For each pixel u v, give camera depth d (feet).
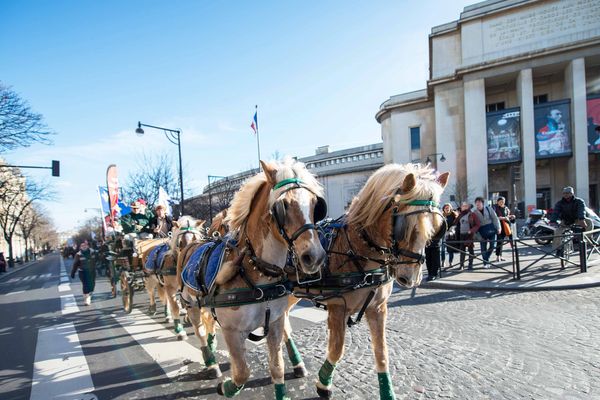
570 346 14.39
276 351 10.45
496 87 110.11
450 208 34.42
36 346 19.35
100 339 19.95
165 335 20.06
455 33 111.04
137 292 35.50
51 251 356.18
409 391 11.54
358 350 15.46
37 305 32.86
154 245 23.61
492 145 100.73
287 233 8.16
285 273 10.22
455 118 109.09
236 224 10.05
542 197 102.27
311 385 12.66
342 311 11.27
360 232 11.18
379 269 11.16
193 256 12.89
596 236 35.01
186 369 14.85
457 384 11.80
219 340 18.97
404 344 15.71
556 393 10.89
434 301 23.16
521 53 95.09
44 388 13.79
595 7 91.40
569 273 27.48
